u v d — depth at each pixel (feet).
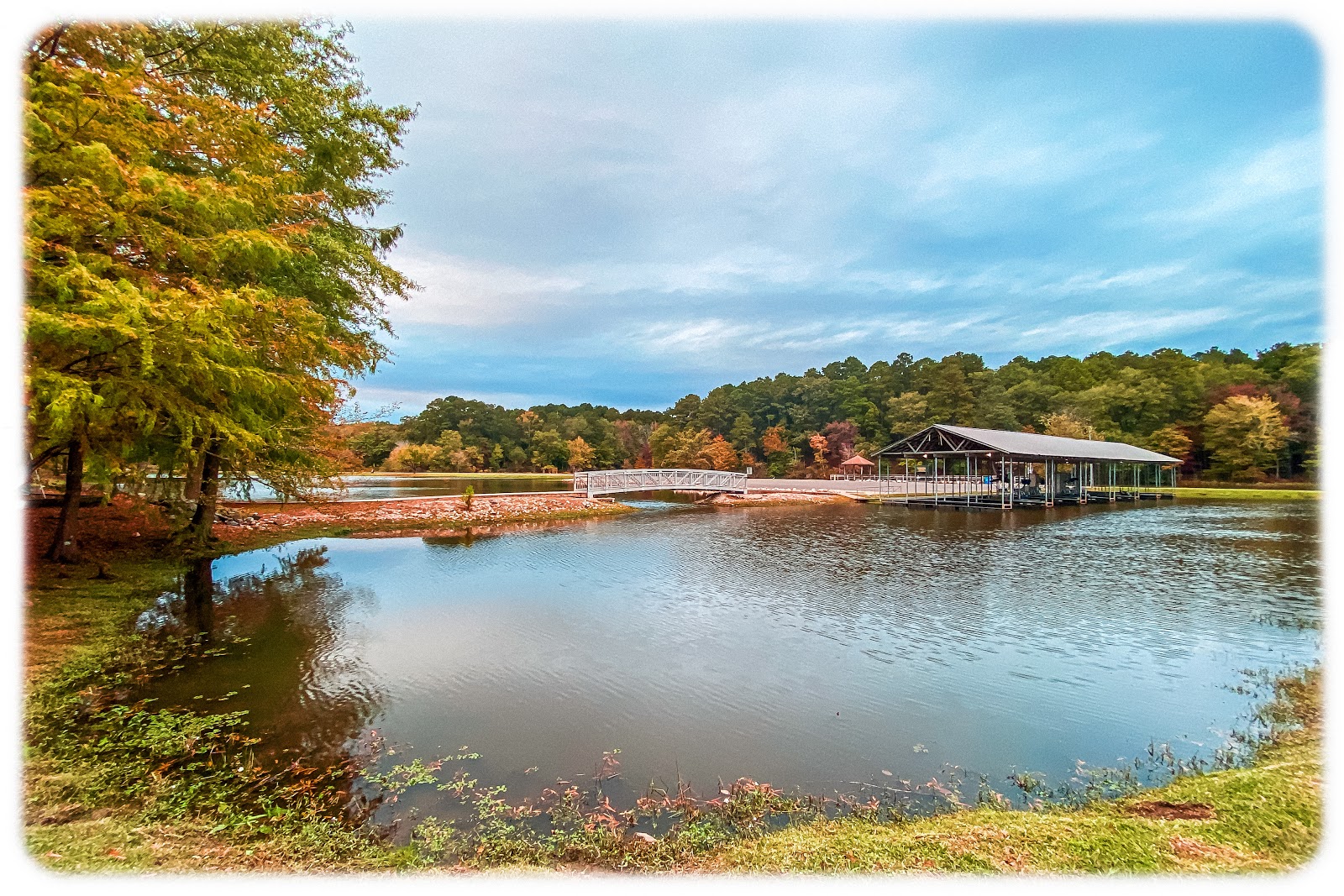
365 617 30.32
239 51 28.66
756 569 44.19
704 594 36.76
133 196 16.51
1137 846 11.14
